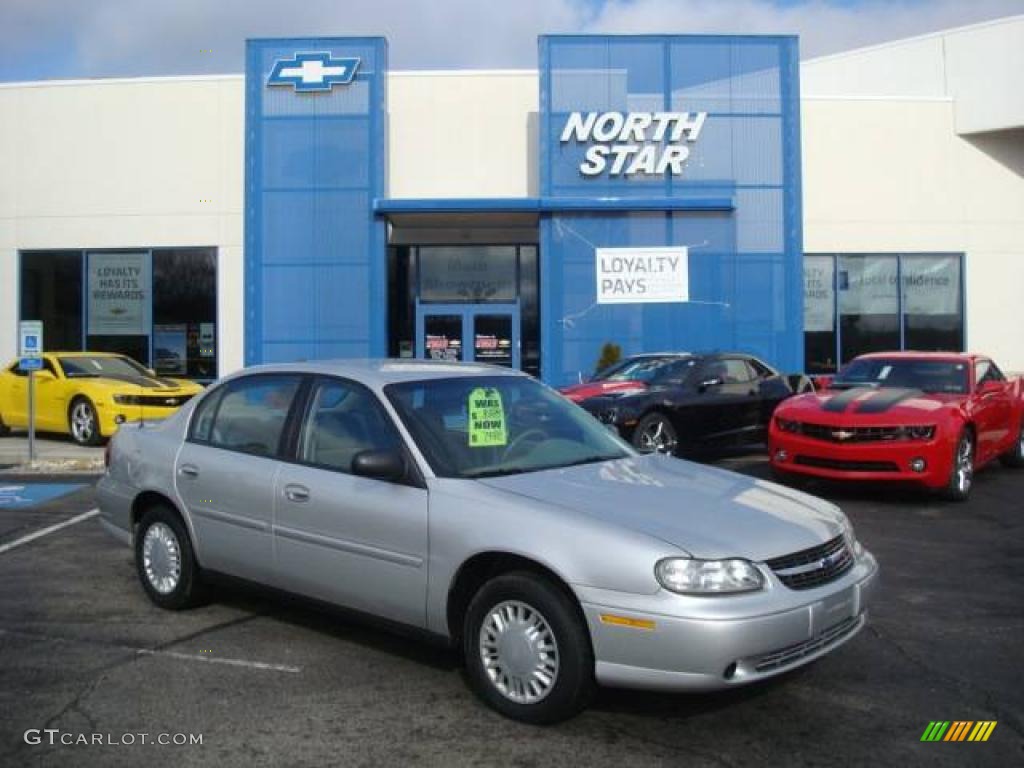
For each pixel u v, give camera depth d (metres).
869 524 8.47
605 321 17.44
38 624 5.71
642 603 3.85
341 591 4.88
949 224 19.39
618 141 17.61
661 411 11.54
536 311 19.86
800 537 4.23
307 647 5.27
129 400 14.45
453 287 19.88
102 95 18.95
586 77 17.66
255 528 5.30
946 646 5.23
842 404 9.59
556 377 17.38
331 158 17.67
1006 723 4.21
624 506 4.29
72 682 4.74
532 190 18.50
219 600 6.21
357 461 4.59
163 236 18.86
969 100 19.28
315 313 17.66
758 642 3.84
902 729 4.15
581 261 17.42
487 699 4.32
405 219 18.41
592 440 5.41
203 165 18.81
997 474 11.48
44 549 7.75
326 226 17.67
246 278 17.66
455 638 4.50
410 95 18.47
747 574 3.92
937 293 19.42
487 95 18.48
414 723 4.22
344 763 3.83
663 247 17.50
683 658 3.79
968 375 10.39
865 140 19.31
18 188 19.12
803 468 9.55
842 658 5.04
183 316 18.91
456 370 5.47
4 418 15.92
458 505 4.42
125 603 6.17
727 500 4.52
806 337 19.25
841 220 19.27
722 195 17.61
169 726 4.20
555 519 4.15
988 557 7.25
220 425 5.78
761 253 17.59
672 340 17.47
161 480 5.91
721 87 17.70
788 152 17.66
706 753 3.92
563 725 4.19
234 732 4.13
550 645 4.11
